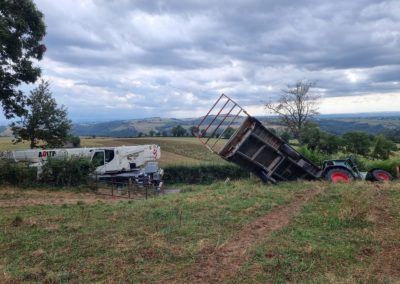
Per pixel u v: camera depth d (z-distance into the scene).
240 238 8.10
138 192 23.28
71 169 24.42
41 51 25.17
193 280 6.11
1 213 12.22
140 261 6.90
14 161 26.09
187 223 9.27
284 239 7.86
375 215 9.38
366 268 6.43
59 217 10.77
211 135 16.61
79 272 6.52
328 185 14.00
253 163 16.20
